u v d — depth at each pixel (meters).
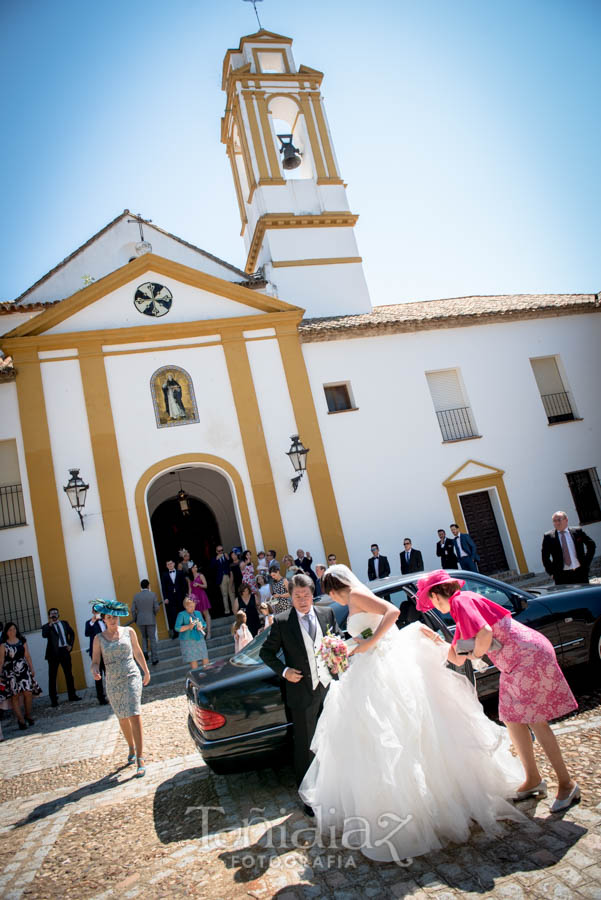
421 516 15.09
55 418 13.25
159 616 12.73
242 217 21.14
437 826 3.49
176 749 6.46
